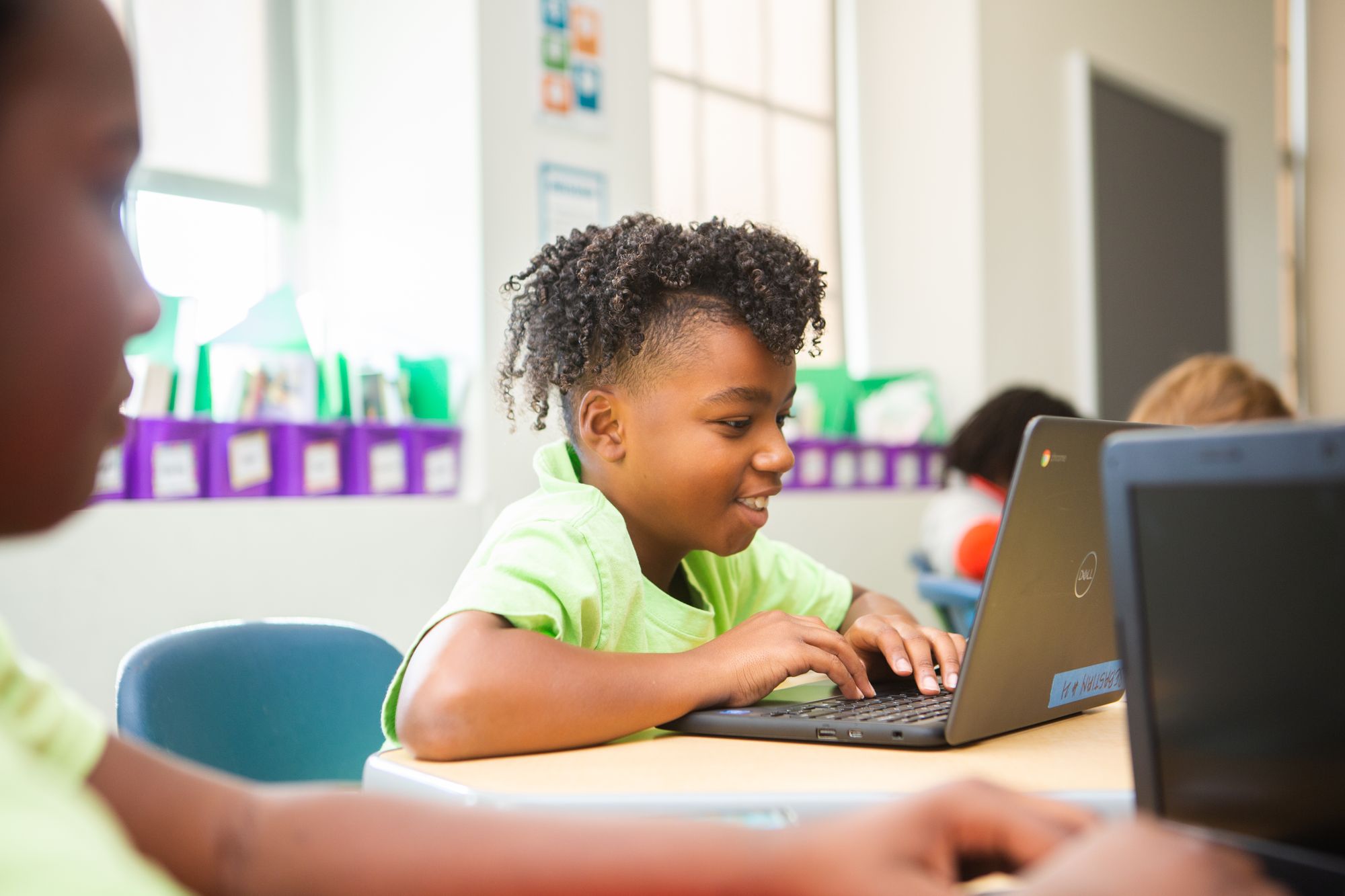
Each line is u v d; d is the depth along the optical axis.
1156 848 0.30
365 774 0.80
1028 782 0.72
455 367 2.56
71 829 0.24
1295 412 2.24
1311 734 0.45
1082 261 4.33
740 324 1.07
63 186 0.31
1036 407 2.74
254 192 2.72
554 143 2.72
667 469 1.08
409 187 2.68
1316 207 6.21
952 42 4.01
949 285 4.02
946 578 2.56
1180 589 0.50
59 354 0.30
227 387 2.21
